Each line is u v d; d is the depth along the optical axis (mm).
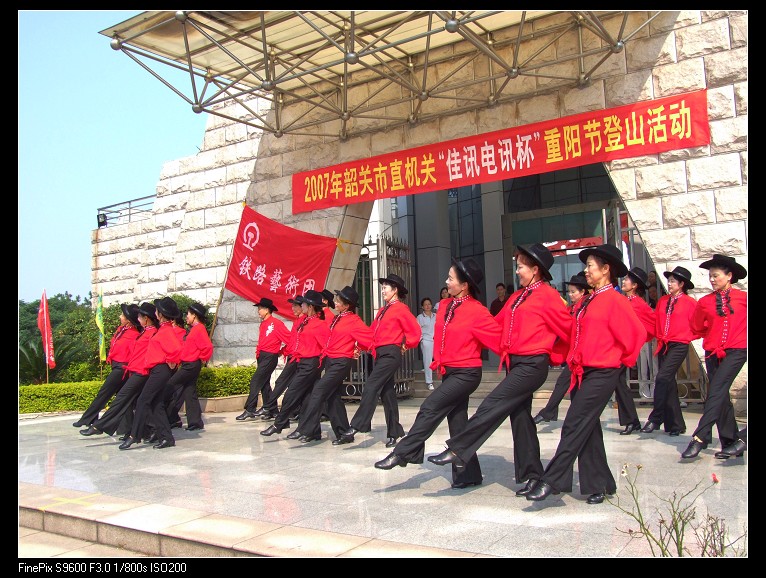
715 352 6168
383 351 7309
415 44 9953
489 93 9727
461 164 9930
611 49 8320
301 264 11516
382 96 10734
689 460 6012
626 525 4270
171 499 5523
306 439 7949
